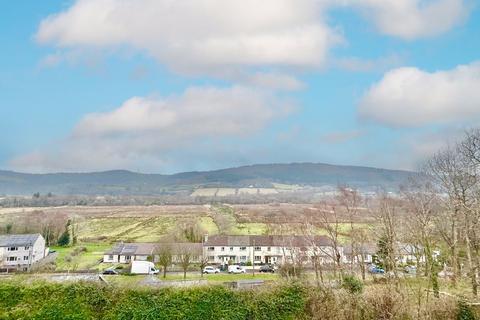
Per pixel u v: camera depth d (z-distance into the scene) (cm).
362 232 5259
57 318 2505
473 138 3769
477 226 3325
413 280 3738
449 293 3152
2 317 2455
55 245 9969
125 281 2805
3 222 10831
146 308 2611
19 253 7944
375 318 2791
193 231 9844
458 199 3528
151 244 8862
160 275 6581
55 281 2627
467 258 3581
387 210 3941
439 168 4275
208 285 2778
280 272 5134
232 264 8275
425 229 3297
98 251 9106
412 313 2794
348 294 2870
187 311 2652
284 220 7944
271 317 2758
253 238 8912
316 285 2944
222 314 2694
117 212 14888
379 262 4925
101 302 2586
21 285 2553
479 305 2866
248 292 2797
